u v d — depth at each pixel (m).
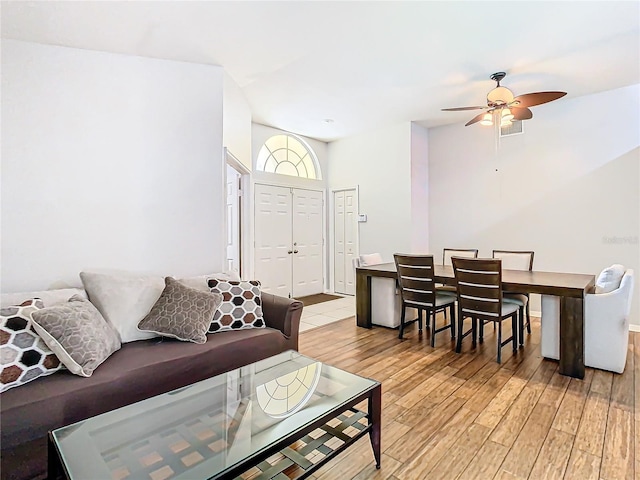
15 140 2.38
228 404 1.78
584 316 2.86
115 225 2.73
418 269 3.57
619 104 4.05
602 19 2.55
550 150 4.55
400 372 2.87
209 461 1.37
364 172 5.97
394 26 2.61
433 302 3.54
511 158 4.88
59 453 1.38
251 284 2.85
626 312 2.74
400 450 1.87
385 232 5.69
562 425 2.07
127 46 2.66
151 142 2.89
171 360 2.03
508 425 2.08
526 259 4.01
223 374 2.06
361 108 4.62
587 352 2.89
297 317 2.74
